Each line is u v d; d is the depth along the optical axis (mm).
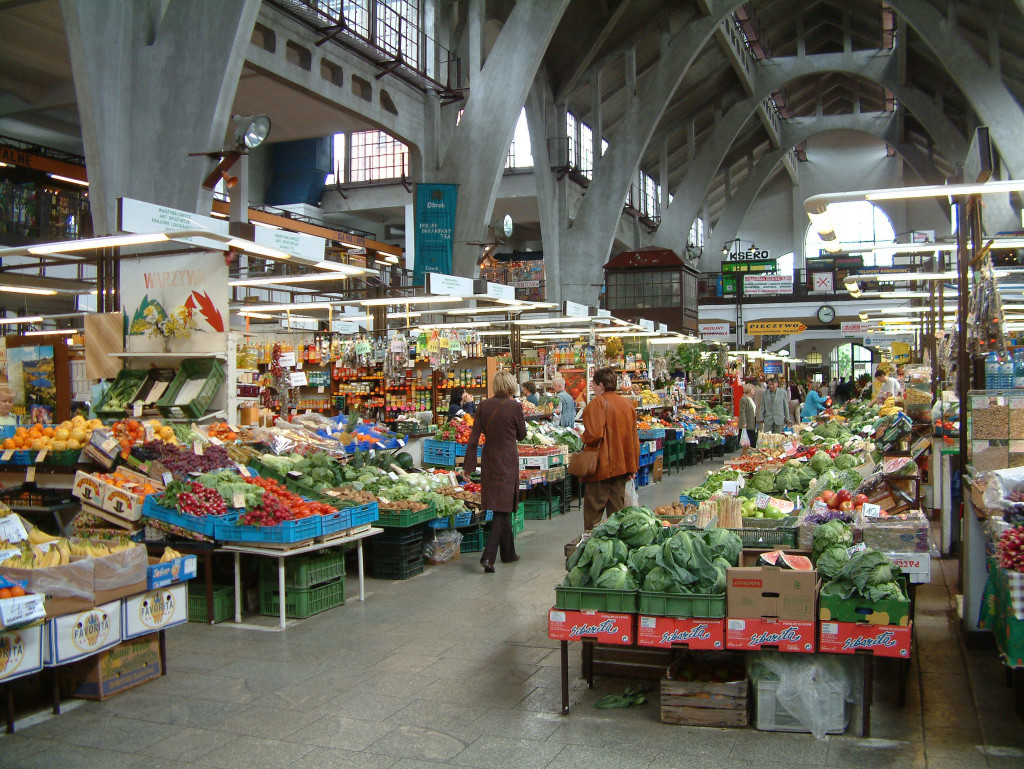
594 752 3691
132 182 11328
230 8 10938
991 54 24797
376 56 16578
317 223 27375
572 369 16375
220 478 6055
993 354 6750
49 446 6289
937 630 5523
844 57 34750
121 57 11305
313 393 14984
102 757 3707
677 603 4000
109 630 4348
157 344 8000
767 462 8750
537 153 24734
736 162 44000
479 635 5496
